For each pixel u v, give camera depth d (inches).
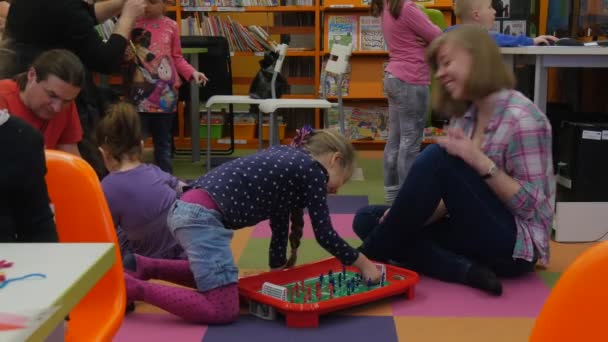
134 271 75.1
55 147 82.2
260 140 161.9
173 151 192.9
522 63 110.6
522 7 183.6
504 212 81.7
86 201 45.9
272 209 73.2
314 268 82.9
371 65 198.5
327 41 197.0
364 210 95.9
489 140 81.3
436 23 150.0
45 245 29.7
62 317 23.8
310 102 154.3
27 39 93.3
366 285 77.8
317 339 66.7
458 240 84.2
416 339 66.9
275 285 72.9
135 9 103.9
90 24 96.8
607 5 162.6
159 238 82.0
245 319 72.3
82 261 27.6
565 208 102.7
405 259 88.2
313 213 72.0
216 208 70.2
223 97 164.7
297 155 72.4
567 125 106.3
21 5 92.9
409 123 126.6
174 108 143.9
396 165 131.2
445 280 84.5
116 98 151.0
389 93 128.0
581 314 24.6
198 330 69.0
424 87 125.5
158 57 139.7
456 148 79.0
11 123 40.8
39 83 70.7
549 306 25.2
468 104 84.9
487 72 79.4
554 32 187.9
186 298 69.4
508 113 80.2
